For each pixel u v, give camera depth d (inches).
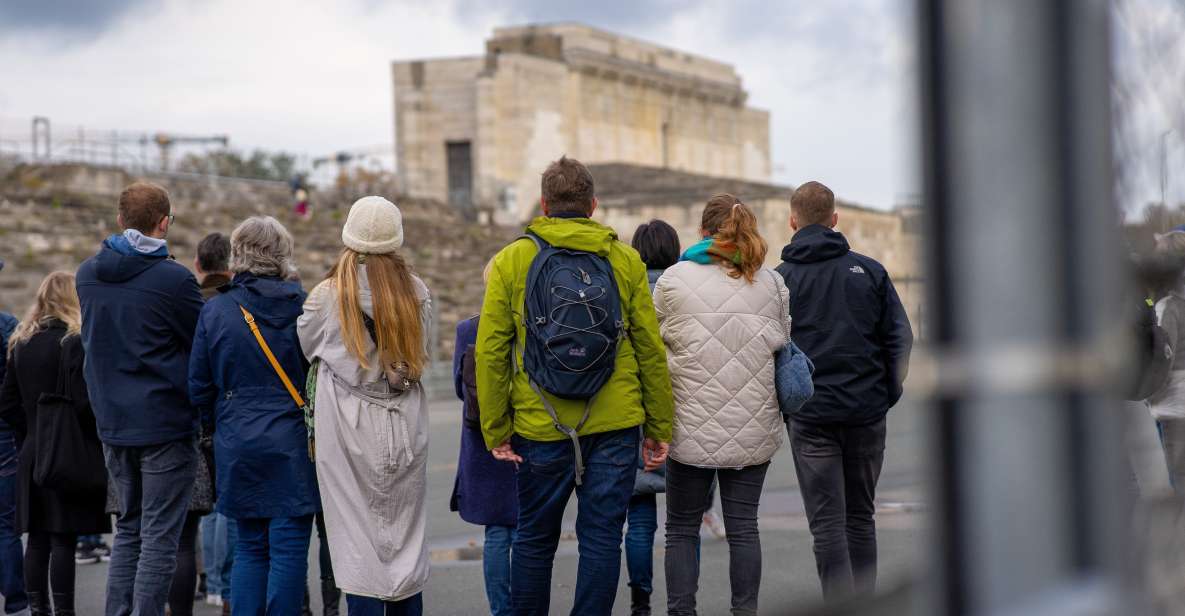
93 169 1315.2
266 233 240.8
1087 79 38.6
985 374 39.1
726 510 241.0
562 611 294.7
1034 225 38.7
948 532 40.5
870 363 243.4
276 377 234.7
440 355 1130.7
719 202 258.1
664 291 237.6
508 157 2132.1
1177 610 64.2
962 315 39.4
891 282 247.9
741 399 233.6
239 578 237.3
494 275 216.2
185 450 248.7
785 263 248.8
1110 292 38.9
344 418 225.1
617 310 212.4
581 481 217.2
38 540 281.1
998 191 38.8
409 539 229.8
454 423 759.7
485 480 255.8
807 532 383.2
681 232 1847.9
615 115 2343.8
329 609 278.7
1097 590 39.3
